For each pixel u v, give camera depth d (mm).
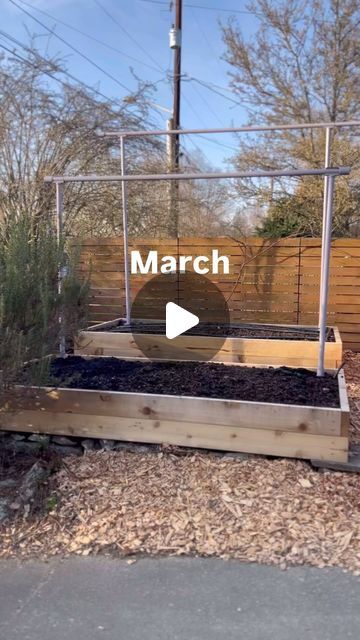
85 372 4391
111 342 5871
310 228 11602
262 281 7215
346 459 3348
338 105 13250
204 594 2369
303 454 3412
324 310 4234
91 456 3615
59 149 9508
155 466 3447
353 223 11781
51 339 3672
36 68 9227
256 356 5523
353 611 2244
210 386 3998
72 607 2303
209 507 3008
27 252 3570
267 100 13688
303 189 11711
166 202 12070
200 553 2668
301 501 3051
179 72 15664
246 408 3471
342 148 11242
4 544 2781
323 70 13289
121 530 2848
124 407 3686
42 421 3840
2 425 3805
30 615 2254
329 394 3816
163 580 2477
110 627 2170
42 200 9133
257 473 3316
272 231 11969
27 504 3068
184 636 2111
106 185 10461
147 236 11586
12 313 3242
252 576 2490
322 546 2689
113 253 7664
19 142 9133
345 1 12797
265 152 12711
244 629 2145
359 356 6672
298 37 13289
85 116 9820
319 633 2117
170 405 3600
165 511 2982
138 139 10875
